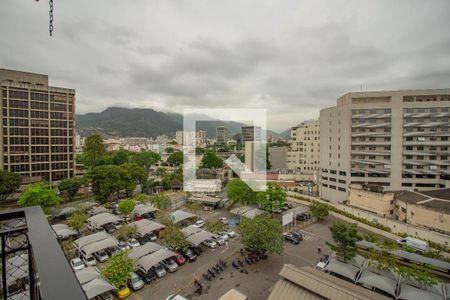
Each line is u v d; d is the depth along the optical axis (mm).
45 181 55188
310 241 32781
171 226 30859
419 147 50438
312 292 17141
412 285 21344
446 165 49156
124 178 51500
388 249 26812
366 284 21547
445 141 49062
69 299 1906
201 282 23047
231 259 27547
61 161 61062
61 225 33156
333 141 57125
